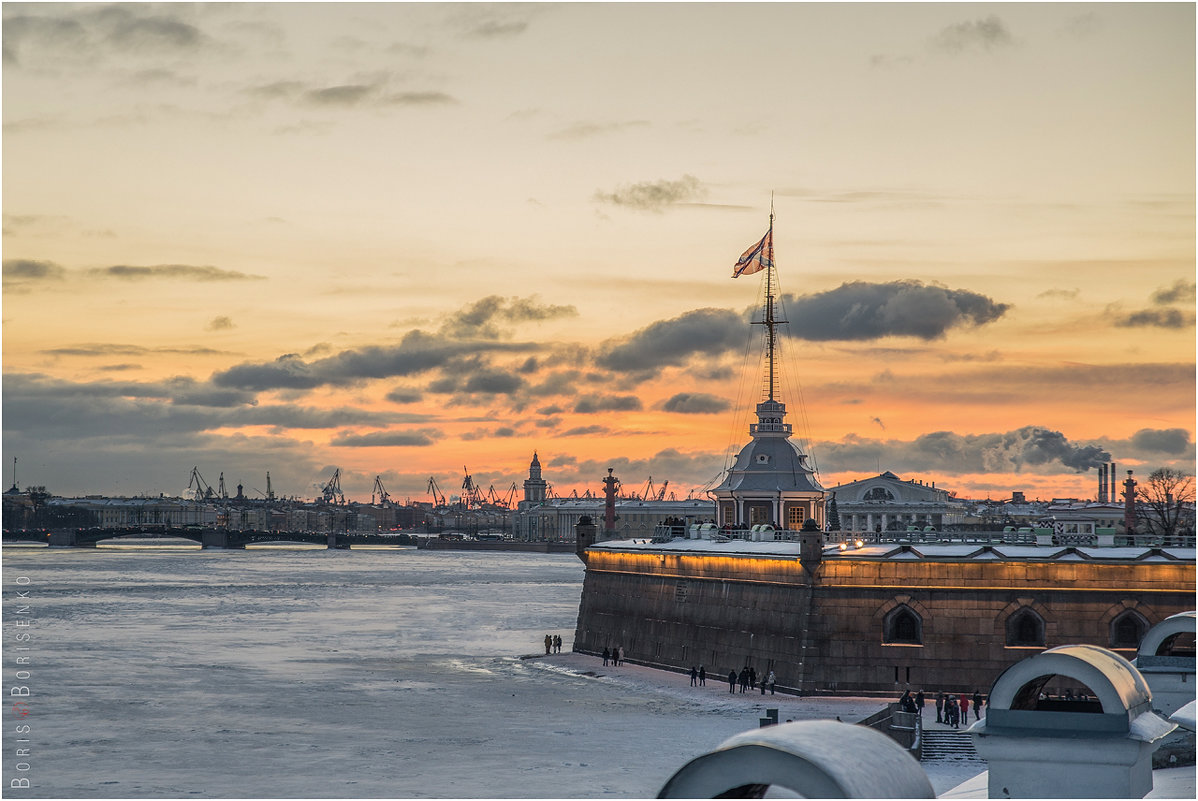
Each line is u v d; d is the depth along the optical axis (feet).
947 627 322.14
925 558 325.42
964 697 297.94
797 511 435.94
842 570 330.75
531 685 372.38
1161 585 310.65
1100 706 118.73
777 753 66.54
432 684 375.25
